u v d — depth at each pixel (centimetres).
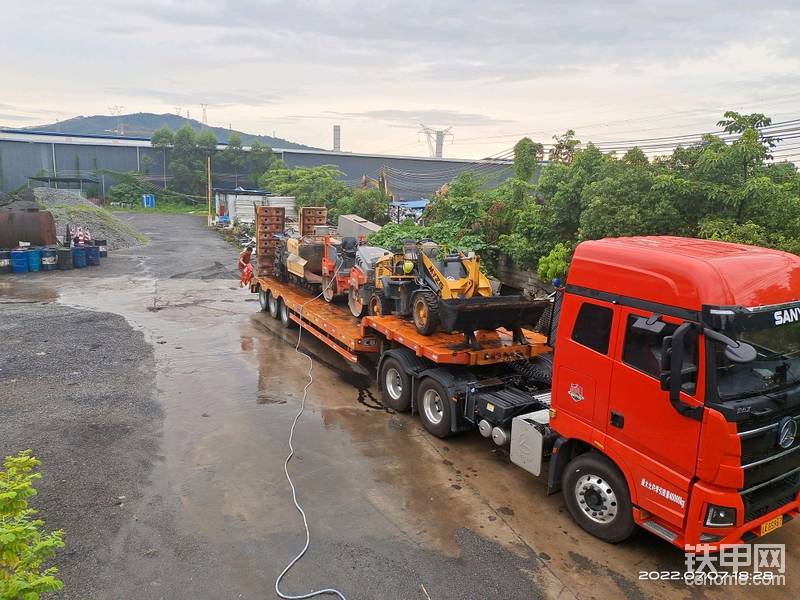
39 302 1620
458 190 1797
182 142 6694
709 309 442
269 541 543
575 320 561
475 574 504
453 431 761
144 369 1055
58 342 1202
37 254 2191
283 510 597
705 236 885
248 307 1655
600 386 535
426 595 475
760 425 459
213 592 472
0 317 1409
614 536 542
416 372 834
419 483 662
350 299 1166
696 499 459
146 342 1240
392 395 893
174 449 733
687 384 455
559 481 602
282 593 473
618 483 531
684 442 464
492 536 561
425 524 578
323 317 1148
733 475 443
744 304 449
